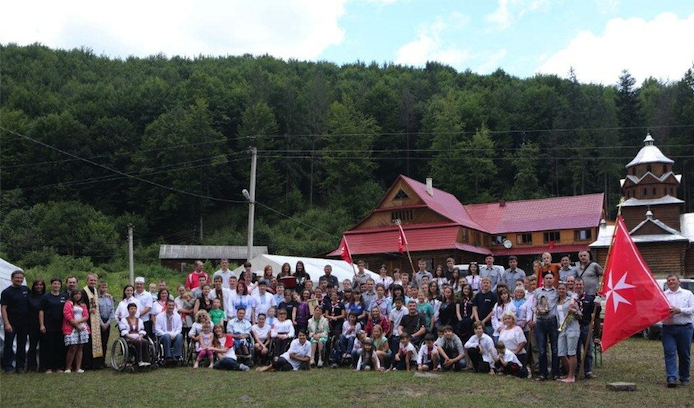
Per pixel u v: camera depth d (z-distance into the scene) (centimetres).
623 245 1400
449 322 1736
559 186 10244
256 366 1758
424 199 6050
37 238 7419
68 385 1393
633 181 5466
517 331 1533
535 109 10919
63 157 9200
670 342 1349
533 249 6400
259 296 1884
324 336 1769
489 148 9862
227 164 9838
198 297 1811
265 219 9544
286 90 11256
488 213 6856
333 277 2109
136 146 9681
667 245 4744
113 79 12800
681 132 9150
